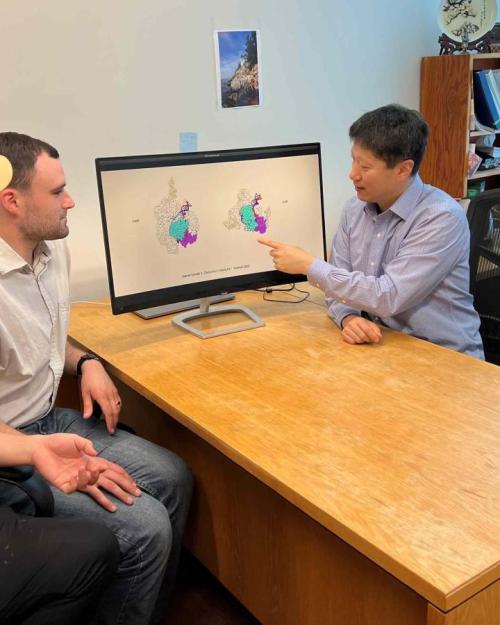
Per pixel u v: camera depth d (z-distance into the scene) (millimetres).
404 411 1440
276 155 1939
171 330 1983
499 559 989
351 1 2848
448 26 3166
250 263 1983
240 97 2600
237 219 1935
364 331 1816
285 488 1193
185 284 1910
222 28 2486
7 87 2078
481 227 2061
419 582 964
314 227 2037
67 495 1515
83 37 2178
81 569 1280
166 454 1708
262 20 2590
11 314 1567
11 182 1509
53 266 1723
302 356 1755
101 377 1727
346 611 1371
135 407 2100
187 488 1710
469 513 1096
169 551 1519
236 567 1751
